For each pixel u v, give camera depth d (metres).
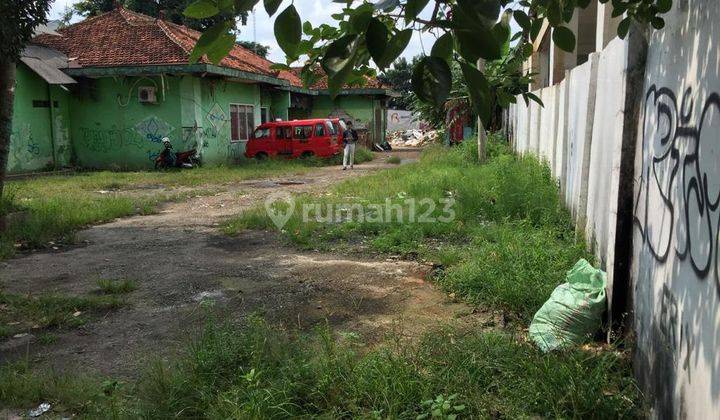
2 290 5.99
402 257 7.09
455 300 5.46
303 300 5.57
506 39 2.21
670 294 3.12
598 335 4.32
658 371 3.25
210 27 1.58
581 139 6.98
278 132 21.91
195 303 5.54
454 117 23.05
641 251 3.82
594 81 6.33
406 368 3.69
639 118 4.02
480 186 10.68
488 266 5.78
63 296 5.68
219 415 3.32
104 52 19.56
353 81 2.11
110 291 5.92
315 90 30.12
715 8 2.60
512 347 3.98
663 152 3.40
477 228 7.96
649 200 3.68
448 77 1.50
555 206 8.27
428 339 4.17
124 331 4.87
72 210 9.96
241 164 21.02
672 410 2.97
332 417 3.34
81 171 19.39
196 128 19.52
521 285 5.16
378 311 5.23
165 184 15.47
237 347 4.07
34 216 9.08
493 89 2.56
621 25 3.21
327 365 3.75
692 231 2.82
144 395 3.62
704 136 2.70
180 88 19.22
